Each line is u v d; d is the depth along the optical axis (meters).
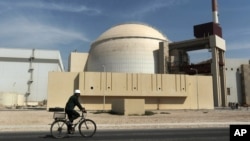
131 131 18.36
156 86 67.75
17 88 103.50
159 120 29.91
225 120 29.77
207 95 71.94
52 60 107.75
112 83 65.00
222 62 90.19
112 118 33.47
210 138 14.29
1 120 28.89
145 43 97.50
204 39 88.00
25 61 105.62
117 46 97.81
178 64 92.44
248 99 100.00
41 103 99.75
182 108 69.75
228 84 101.56
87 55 110.75
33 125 23.11
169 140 13.48
